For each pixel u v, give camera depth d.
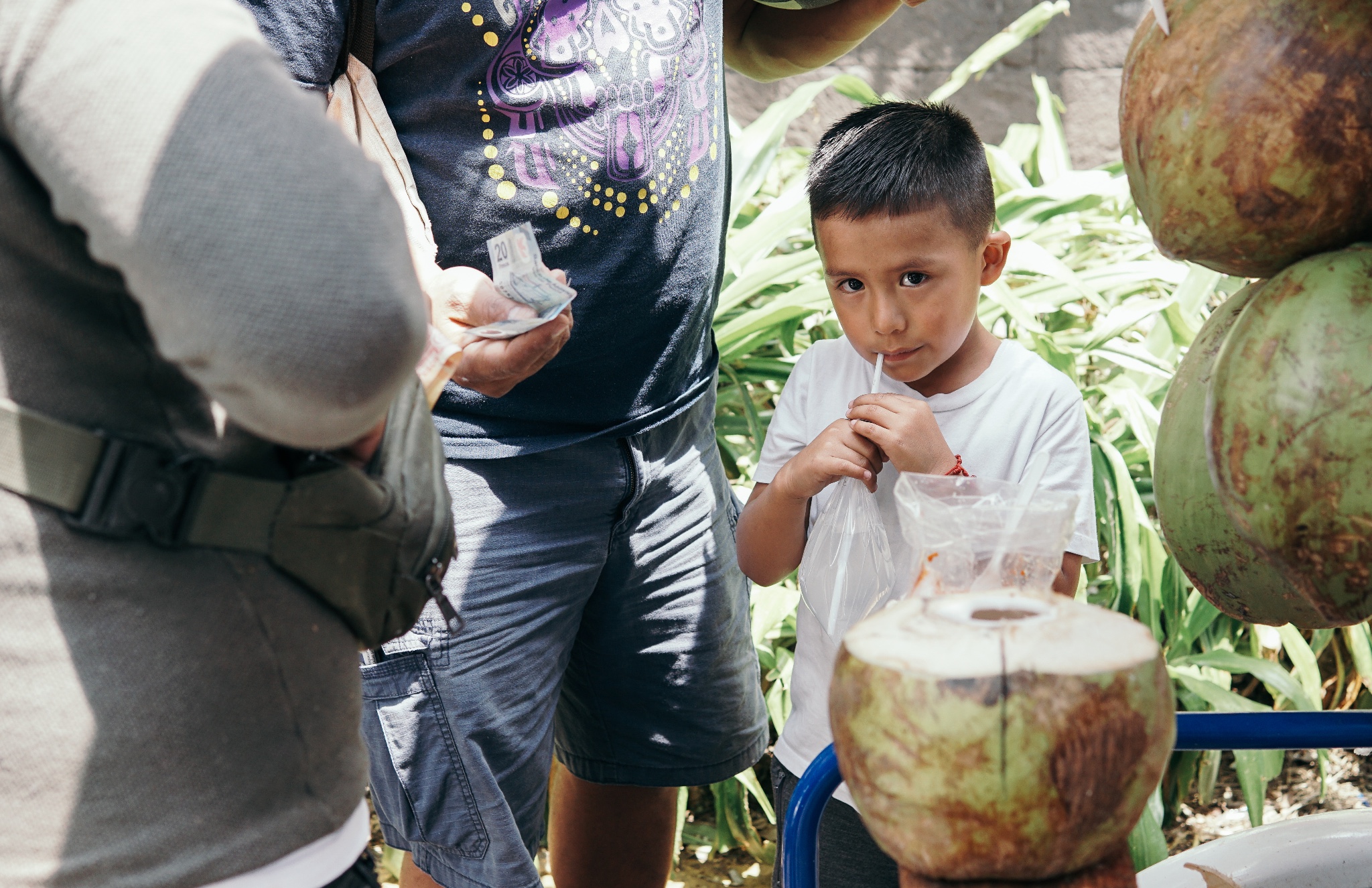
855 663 0.51
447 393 1.28
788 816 0.74
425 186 1.23
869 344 1.20
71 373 0.62
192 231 0.53
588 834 1.63
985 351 1.28
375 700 1.28
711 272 1.39
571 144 1.23
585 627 1.50
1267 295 0.56
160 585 0.64
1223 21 0.55
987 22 3.70
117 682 0.62
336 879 0.72
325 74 1.14
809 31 1.66
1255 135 0.54
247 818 0.67
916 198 1.12
